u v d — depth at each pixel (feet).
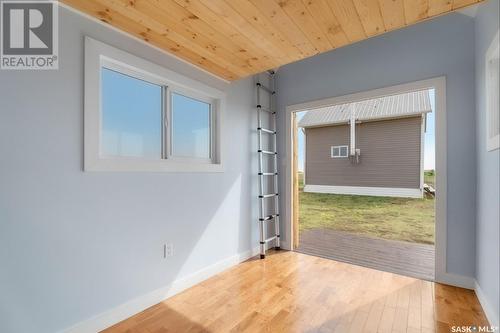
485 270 6.01
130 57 6.06
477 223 6.82
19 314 4.41
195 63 7.74
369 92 8.96
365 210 20.44
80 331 5.14
